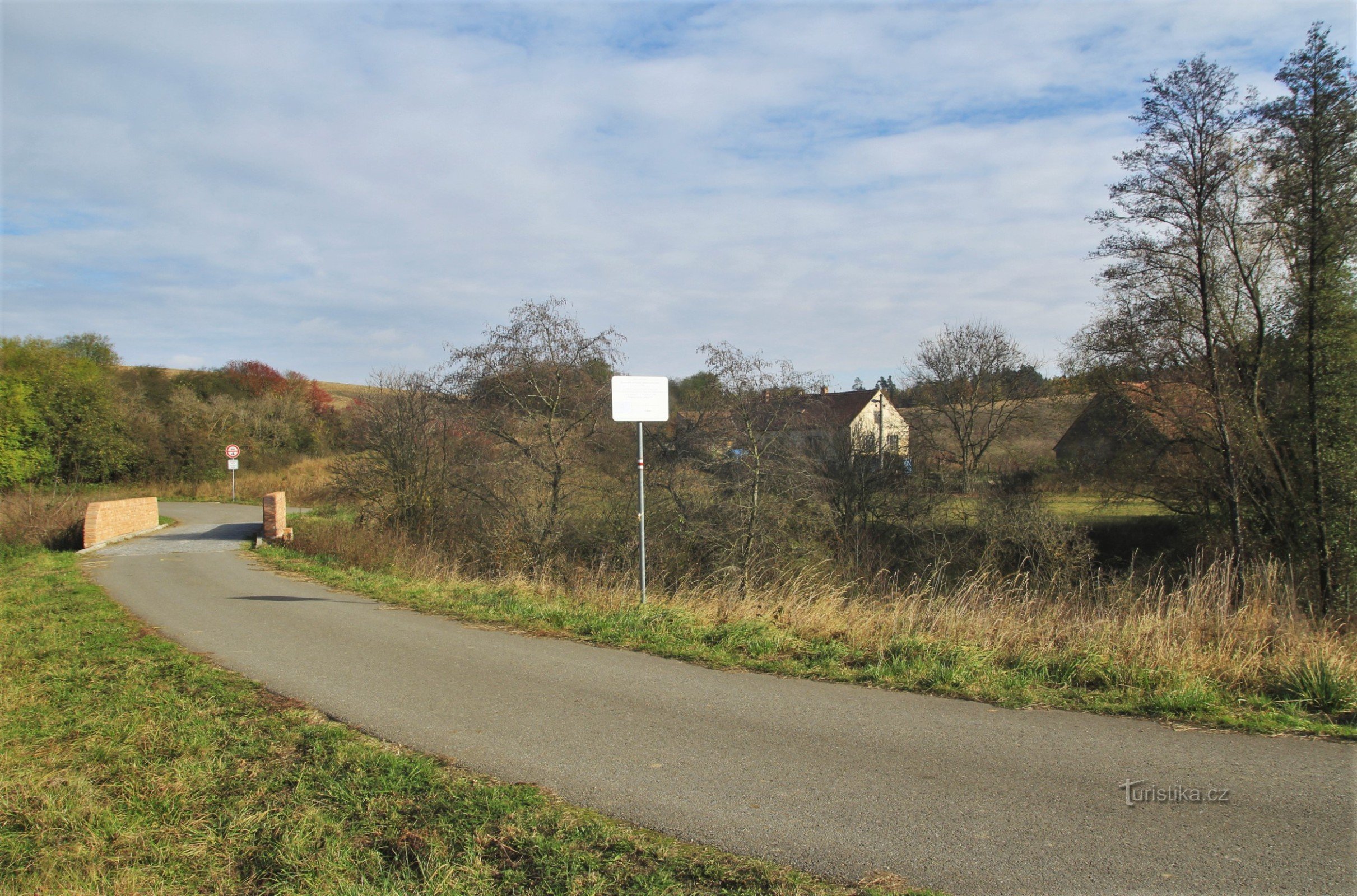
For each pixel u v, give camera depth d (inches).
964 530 835.4
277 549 762.8
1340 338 636.1
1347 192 613.0
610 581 479.2
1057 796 162.2
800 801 163.5
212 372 2581.2
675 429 655.1
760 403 625.3
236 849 153.3
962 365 1743.4
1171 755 183.0
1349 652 256.7
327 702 244.1
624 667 283.0
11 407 1405.0
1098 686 243.1
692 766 185.0
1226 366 689.6
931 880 131.1
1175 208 662.5
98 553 761.6
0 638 349.4
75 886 139.6
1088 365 842.8
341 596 482.9
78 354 2260.1
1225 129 634.2
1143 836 143.7
